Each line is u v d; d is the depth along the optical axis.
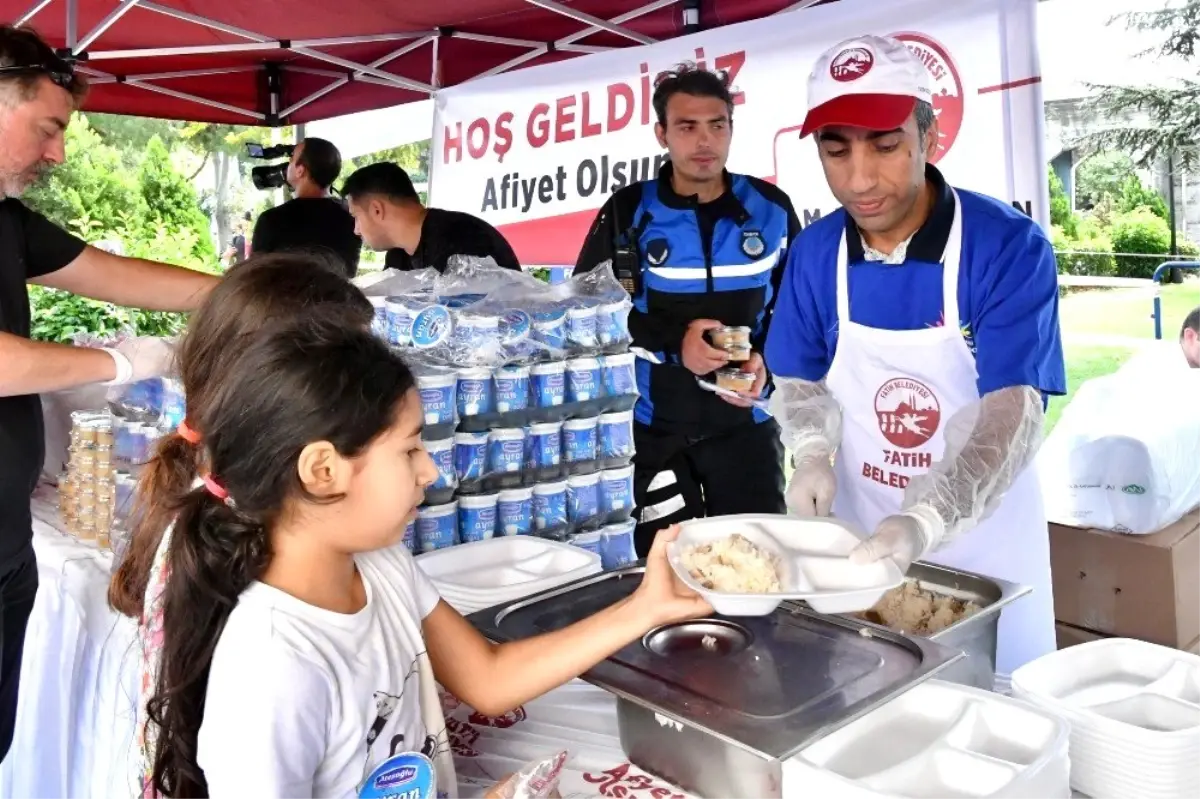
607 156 3.62
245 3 3.84
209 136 11.98
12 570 2.00
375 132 5.99
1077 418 2.61
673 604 1.25
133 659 1.51
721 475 3.30
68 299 7.52
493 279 2.20
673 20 3.51
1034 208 2.58
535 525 2.04
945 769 1.02
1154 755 1.04
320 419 0.89
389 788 0.94
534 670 1.23
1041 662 1.26
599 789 1.16
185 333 1.15
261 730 0.88
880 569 1.31
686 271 3.27
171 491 1.10
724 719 1.05
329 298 1.15
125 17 4.05
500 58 4.24
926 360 2.14
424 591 1.24
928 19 2.71
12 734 2.10
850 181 1.97
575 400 2.07
